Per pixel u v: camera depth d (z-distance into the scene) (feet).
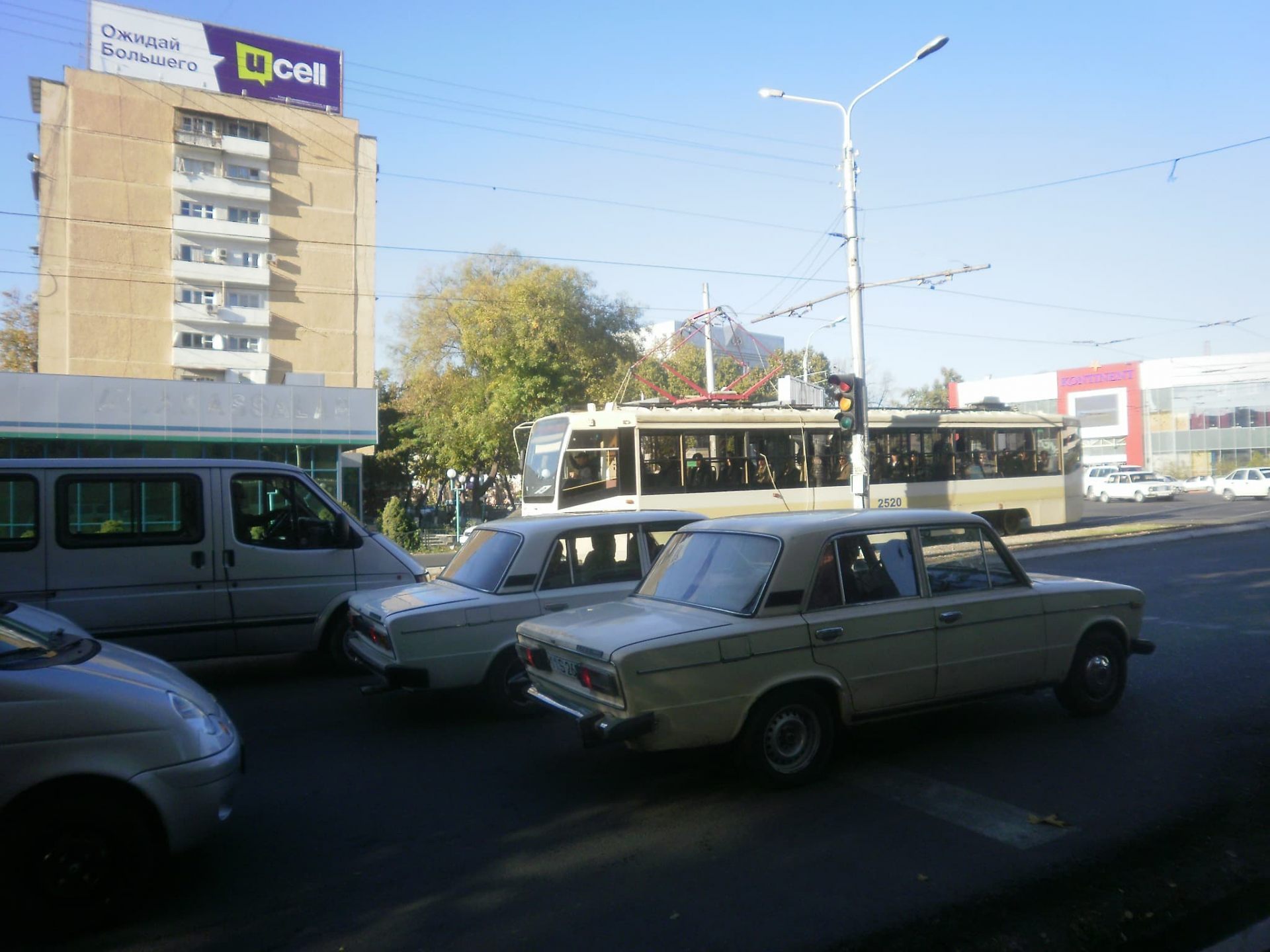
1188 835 15.02
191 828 13.24
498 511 149.69
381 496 164.04
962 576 19.86
